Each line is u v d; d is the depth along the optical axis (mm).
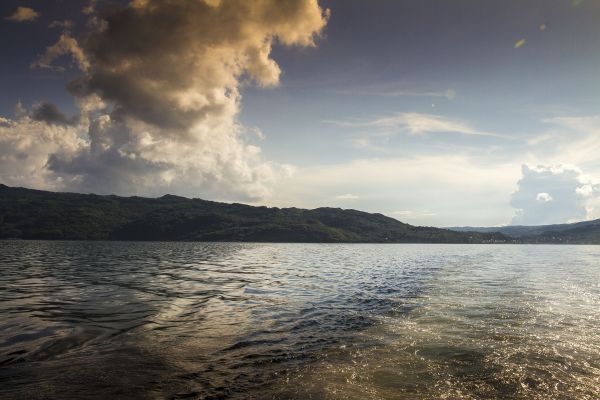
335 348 12117
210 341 12836
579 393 8930
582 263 57500
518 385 9320
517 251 128500
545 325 15125
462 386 9203
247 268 43312
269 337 13391
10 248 93188
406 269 43750
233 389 8898
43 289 24234
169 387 8969
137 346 12148
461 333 13930
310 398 8438
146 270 38594
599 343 12766
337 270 41875
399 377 9727
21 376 9492
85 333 13602
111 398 8328
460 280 31297
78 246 116500
